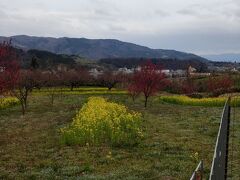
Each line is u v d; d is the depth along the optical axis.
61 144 22.41
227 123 12.88
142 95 82.19
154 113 44.91
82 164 17.72
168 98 64.31
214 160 9.03
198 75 128.12
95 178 15.04
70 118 37.59
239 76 99.69
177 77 133.38
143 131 28.05
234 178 15.02
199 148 21.70
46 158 19.33
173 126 31.88
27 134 27.92
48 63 177.62
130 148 21.53
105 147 21.56
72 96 78.56
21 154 20.45
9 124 34.69
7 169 17.33
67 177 15.45
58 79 101.12
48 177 15.44
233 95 63.69
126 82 105.25
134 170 16.53
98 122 24.55
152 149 21.30
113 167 17.20
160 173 15.96
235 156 19.14
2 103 51.94
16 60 41.84
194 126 31.88
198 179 8.73
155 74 54.59
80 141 22.22
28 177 15.66
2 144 23.89
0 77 34.28
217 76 104.50
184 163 17.80
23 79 52.28
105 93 84.88
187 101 58.53
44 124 33.84
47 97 75.88
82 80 113.44
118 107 36.31
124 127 26.34
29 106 56.19
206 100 56.19
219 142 10.80
